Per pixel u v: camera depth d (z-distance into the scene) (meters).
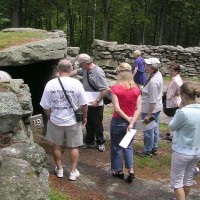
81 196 4.93
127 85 5.27
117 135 5.38
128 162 5.41
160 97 6.34
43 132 7.27
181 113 4.26
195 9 33.31
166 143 7.48
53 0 29.28
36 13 29.36
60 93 4.91
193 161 4.41
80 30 35.41
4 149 3.63
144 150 6.64
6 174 3.19
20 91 4.98
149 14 34.41
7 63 7.17
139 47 15.62
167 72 16.44
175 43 36.75
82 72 6.38
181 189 4.42
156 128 6.64
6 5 24.80
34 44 7.46
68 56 8.87
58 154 5.22
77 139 5.13
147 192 5.29
